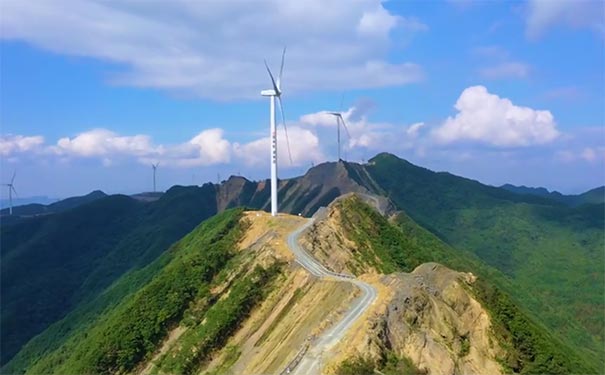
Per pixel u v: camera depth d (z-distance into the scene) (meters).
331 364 103.88
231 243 196.00
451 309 126.12
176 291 175.12
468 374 114.56
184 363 147.38
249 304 155.25
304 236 179.00
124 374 160.62
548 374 124.00
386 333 112.44
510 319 133.25
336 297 134.75
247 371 128.50
